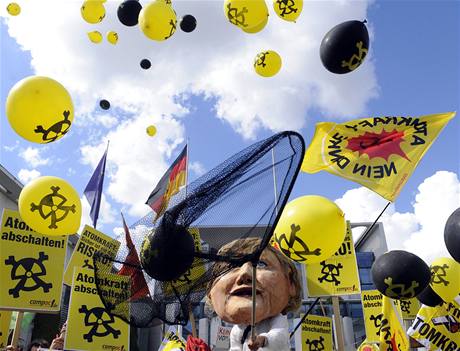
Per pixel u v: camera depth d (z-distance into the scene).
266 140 2.05
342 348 6.52
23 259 5.58
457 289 5.84
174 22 6.09
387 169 4.70
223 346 6.38
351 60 4.19
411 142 4.78
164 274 1.95
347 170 4.81
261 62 6.55
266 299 2.92
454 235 3.77
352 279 6.88
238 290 2.93
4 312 5.85
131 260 2.23
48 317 13.87
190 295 2.22
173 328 5.09
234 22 6.02
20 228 5.69
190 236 1.99
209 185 2.01
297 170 1.96
